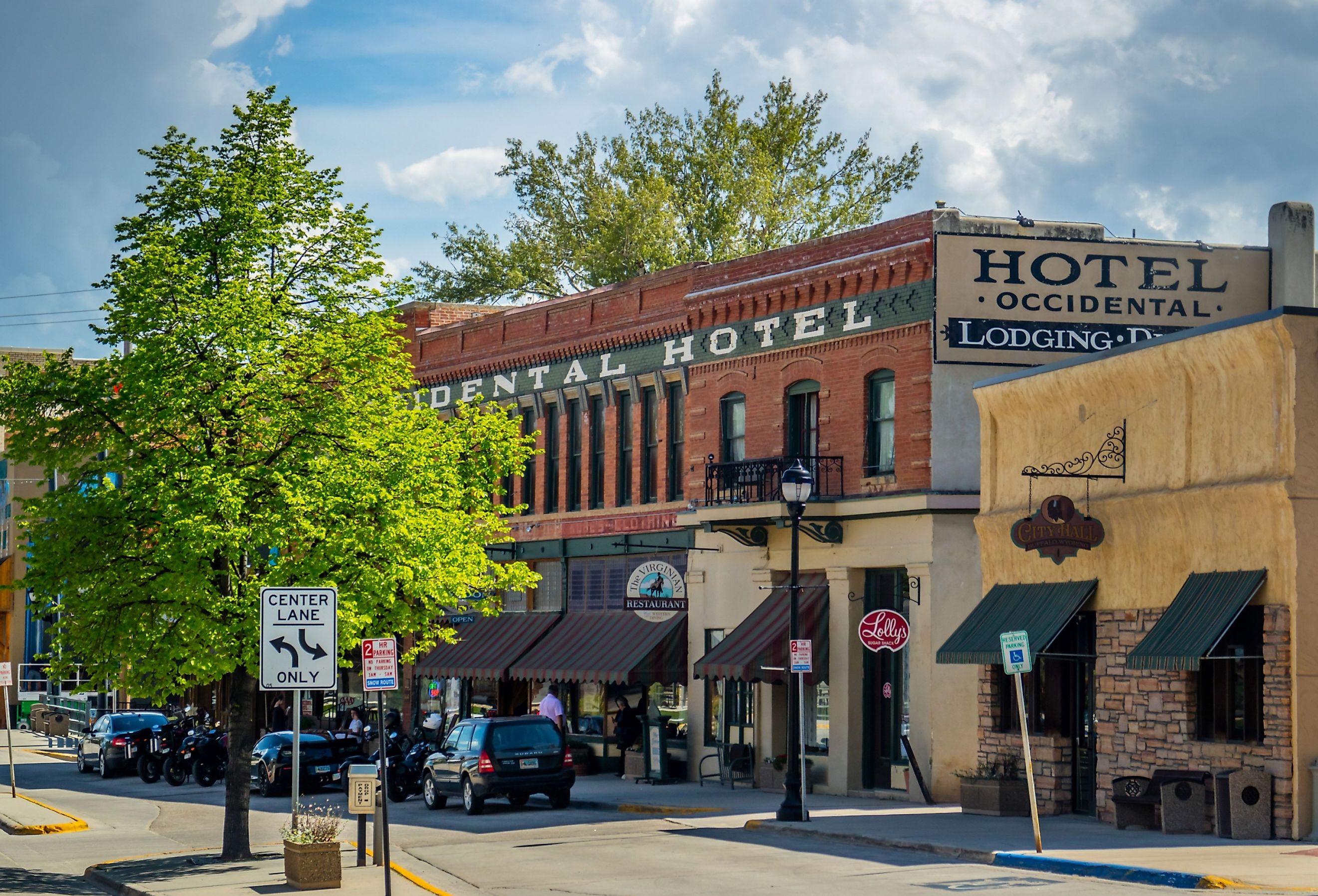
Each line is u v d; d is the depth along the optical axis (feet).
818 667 100.94
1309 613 64.13
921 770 93.61
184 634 67.67
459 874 64.64
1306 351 64.85
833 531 100.63
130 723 146.30
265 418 69.51
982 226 95.35
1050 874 56.13
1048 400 81.76
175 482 67.67
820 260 105.29
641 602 111.86
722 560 111.34
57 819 97.45
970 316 94.68
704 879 59.16
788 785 80.28
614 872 62.85
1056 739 78.89
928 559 94.12
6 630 240.12
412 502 73.00
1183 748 70.08
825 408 103.30
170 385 67.15
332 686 60.90
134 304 68.95
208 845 82.02
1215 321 96.27
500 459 86.33
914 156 177.99
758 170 171.42
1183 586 70.54
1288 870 52.75
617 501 124.26
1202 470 70.38
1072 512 75.10
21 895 62.80
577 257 173.99
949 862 62.03
